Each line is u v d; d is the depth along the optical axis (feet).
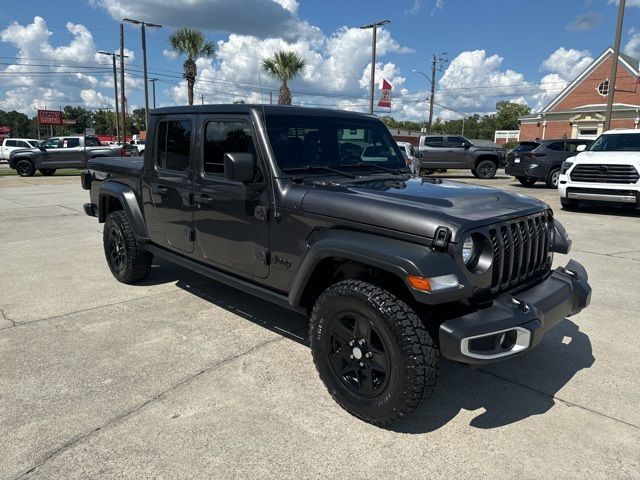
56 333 13.41
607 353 12.40
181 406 9.85
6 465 8.09
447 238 8.42
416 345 8.41
